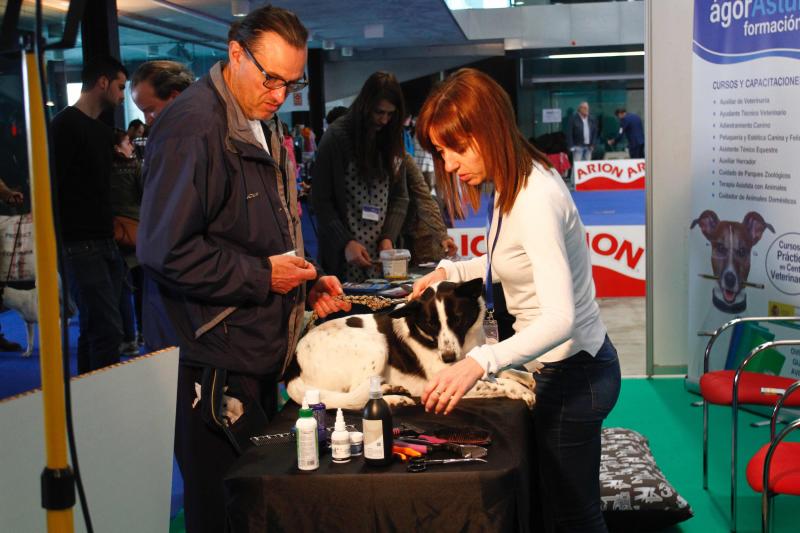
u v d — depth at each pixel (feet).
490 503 5.79
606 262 25.38
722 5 14.28
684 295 17.33
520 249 6.37
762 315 14.33
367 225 14.08
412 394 7.93
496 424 6.91
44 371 3.60
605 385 6.75
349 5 33.42
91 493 5.20
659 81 16.53
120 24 29.91
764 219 14.05
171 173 6.89
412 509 5.82
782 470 8.63
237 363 7.42
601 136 49.29
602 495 10.26
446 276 8.45
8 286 15.47
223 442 7.52
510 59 53.16
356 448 6.36
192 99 7.16
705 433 11.91
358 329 8.16
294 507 5.89
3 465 4.68
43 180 3.49
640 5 49.06
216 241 7.32
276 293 7.48
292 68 7.06
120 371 5.45
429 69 55.01
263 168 7.46
